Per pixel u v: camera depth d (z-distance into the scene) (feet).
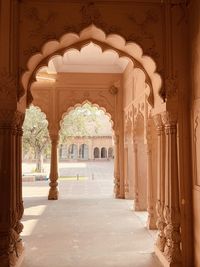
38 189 36.63
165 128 12.22
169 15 12.22
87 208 24.09
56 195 28.73
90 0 12.07
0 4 11.78
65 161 92.43
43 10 11.99
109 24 12.08
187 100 12.10
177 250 11.45
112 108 29.45
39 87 29.12
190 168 12.02
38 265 12.04
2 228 10.93
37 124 48.21
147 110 18.58
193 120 11.64
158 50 12.14
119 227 18.10
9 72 11.50
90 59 26.78
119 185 29.22
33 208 24.26
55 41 12.00
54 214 21.91
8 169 11.16
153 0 12.19
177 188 11.69
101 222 19.39
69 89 29.27
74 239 15.64
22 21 11.91
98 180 48.65
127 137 27.99
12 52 11.64
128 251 13.69
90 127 92.79
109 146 92.99
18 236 12.28
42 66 13.24
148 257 12.89
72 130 48.98
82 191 34.83
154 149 18.28
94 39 13.37
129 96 25.53
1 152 11.18
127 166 28.37
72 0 12.07
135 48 12.63
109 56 26.09
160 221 12.83
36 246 14.49
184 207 11.90
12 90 11.42
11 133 11.33
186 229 11.83
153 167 18.28
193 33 11.64
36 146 50.44
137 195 23.00
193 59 11.64
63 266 11.93
